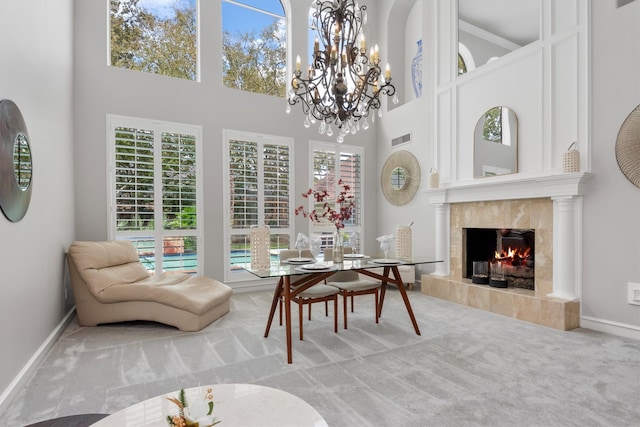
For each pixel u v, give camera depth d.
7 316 1.88
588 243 3.06
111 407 1.82
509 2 3.73
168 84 4.23
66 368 2.29
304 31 5.19
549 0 3.34
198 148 4.38
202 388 1.33
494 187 3.76
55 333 2.81
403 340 2.80
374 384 2.05
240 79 4.93
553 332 2.97
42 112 2.60
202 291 3.37
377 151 5.85
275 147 4.92
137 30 4.33
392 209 5.50
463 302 3.97
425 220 4.88
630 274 2.81
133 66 4.30
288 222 4.97
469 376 2.14
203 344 2.74
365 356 2.48
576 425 1.63
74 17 3.75
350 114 2.97
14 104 2.03
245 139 4.69
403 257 3.69
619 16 2.87
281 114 4.97
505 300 3.51
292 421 1.11
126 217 3.96
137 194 4.02
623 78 2.85
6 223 1.88
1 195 1.80
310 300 2.87
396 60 5.66
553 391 1.94
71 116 3.61
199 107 4.40
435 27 4.66
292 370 2.26
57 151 3.03
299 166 5.10
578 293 3.13
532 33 3.50
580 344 2.67
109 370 2.27
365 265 2.88
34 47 2.43
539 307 3.19
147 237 4.07
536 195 3.37
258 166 4.76
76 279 3.16
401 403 1.83
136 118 4.04
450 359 2.41
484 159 3.97
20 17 2.16
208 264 4.41
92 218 3.81
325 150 5.33
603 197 2.97
